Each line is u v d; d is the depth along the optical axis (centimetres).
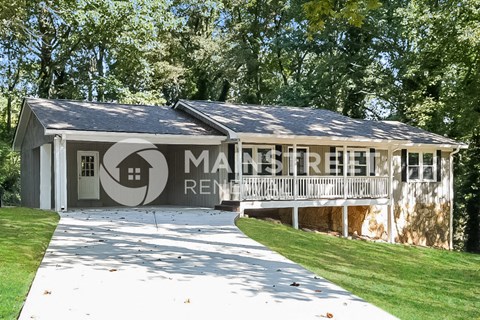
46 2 2492
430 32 2433
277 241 1206
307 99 3173
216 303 603
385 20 2984
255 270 815
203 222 1412
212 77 3672
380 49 3142
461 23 2267
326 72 3156
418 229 2181
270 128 1812
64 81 3195
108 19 2691
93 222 1352
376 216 2106
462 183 2731
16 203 3192
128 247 979
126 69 3062
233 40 3700
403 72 2825
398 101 3036
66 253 898
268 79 4028
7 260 817
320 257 1095
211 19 3766
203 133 1795
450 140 2227
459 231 2856
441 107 2592
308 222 2091
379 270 1073
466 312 753
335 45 3189
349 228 2109
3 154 2883
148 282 696
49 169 1803
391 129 2217
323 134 1848
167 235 1157
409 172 2177
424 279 1053
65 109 1850
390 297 775
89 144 2014
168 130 1758
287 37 3312
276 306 602
